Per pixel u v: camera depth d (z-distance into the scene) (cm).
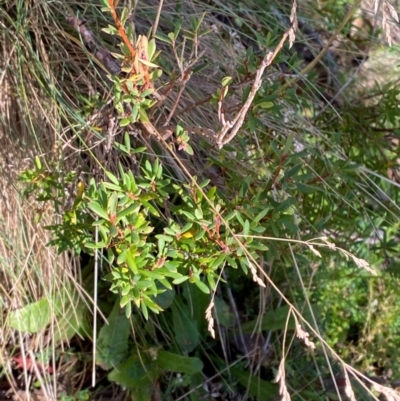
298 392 145
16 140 120
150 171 82
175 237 80
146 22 121
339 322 165
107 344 138
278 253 100
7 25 113
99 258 127
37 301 133
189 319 145
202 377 147
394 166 129
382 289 170
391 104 123
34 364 138
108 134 99
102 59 106
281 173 103
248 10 129
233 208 86
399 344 166
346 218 121
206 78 120
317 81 144
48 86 113
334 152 120
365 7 155
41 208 116
